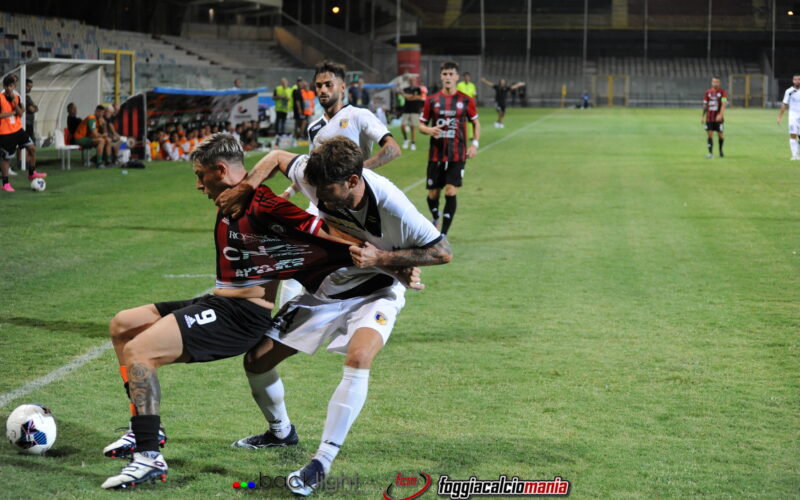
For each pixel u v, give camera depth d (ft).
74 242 30.68
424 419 13.91
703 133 95.14
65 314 20.58
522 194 44.37
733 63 207.41
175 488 11.25
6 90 44.45
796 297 22.53
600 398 14.94
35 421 12.24
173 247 29.84
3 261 27.12
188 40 131.03
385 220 11.46
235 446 12.75
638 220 35.88
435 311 21.17
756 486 11.40
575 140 84.38
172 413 14.15
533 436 13.19
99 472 11.71
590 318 20.52
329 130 19.03
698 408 14.44
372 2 171.12
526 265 26.86
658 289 23.52
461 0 201.36
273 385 12.39
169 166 59.47
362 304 11.91
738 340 18.62
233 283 11.94
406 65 142.92
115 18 118.52
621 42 208.74
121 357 12.26
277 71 121.49
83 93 61.87
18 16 94.89
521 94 191.72
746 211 38.27
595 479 11.61
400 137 90.33
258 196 11.59
